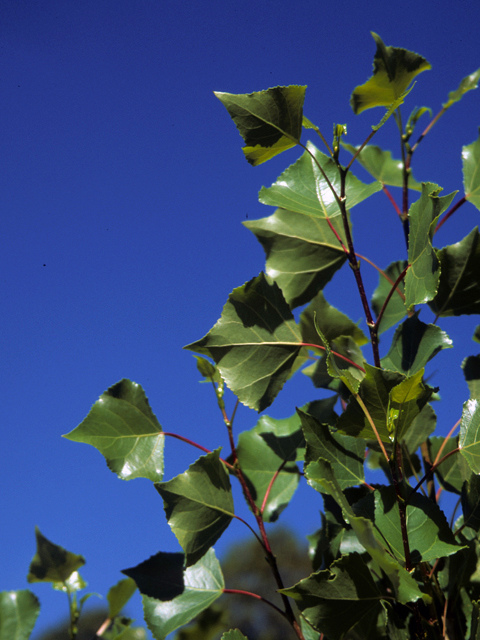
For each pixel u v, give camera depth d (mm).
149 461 632
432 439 662
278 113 612
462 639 576
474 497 585
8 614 645
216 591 627
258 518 639
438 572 598
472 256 637
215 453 616
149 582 631
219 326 643
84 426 632
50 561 658
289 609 606
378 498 563
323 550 639
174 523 602
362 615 544
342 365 651
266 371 643
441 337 607
